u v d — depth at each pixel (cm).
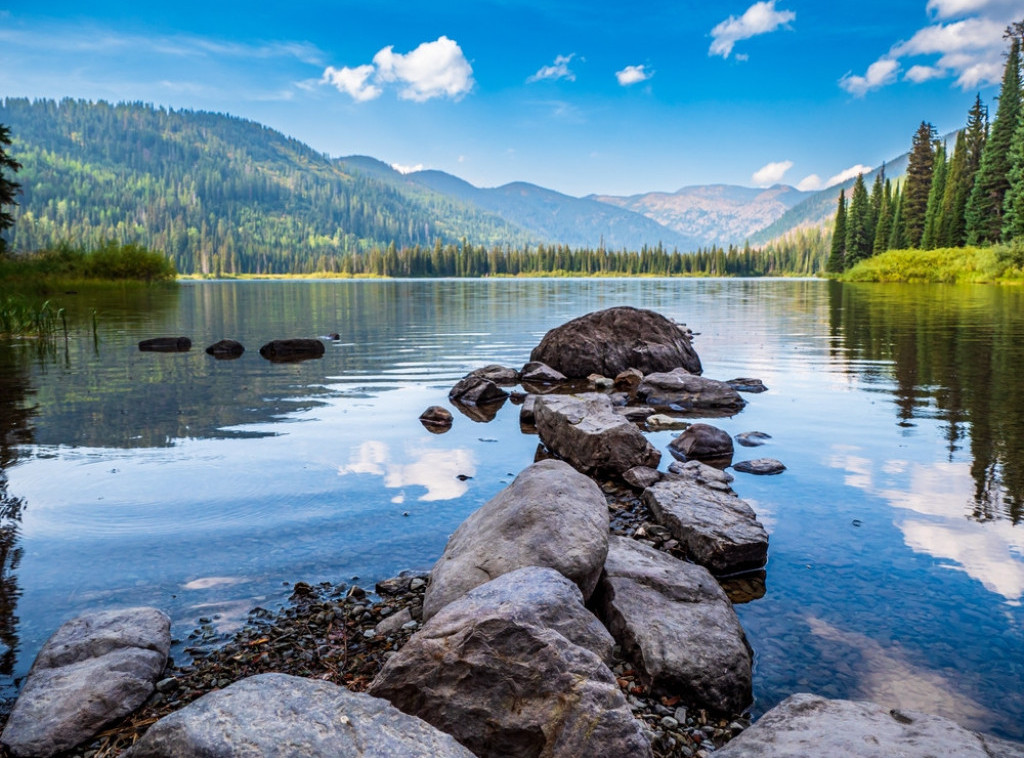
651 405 1126
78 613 410
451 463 750
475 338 2133
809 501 614
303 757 223
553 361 1527
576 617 333
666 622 383
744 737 272
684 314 3120
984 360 1488
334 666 362
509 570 399
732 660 352
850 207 9775
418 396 1162
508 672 285
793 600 434
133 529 542
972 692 334
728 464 752
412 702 292
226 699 249
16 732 297
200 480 669
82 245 5212
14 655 364
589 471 742
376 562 492
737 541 485
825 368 1440
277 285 9938
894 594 437
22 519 559
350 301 4616
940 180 7612
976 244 6694
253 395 1141
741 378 1265
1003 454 757
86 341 1892
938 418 948
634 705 335
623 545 489
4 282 3500
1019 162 5872
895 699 330
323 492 639
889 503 604
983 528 541
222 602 430
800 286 7375
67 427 886
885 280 6969
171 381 1259
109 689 323
